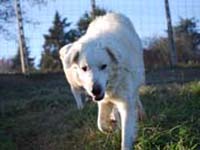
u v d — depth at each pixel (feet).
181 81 14.16
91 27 8.05
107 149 7.72
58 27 31.96
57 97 11.71
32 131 9.33
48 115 10.37
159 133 7.64
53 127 9.41
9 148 8.41
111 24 7.79
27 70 19.48
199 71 17.40
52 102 11.32
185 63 21.22
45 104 11.30
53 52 31.48
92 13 19.89
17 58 28.37
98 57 6.66
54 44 31.60
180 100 9.76
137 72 7.62
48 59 31.09
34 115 10.51
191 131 7.69
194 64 20.21
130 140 7.23
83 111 9.70
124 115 7.30
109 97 7.31
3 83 16.17
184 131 7.54
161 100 9.91
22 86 15.28
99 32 7.47
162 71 17.87
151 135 7.68
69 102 11.32
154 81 14.61
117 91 7.16
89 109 9.64
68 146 8.36
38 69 22.26
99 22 8.05
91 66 6.66
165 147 7.25
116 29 7.59
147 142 7.39
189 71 17.54
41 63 31.07
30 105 11.35
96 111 9.52
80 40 7.20
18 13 19.69
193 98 9.70
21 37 19.85
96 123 8.76
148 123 8.15
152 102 9.82
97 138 8.18
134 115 7.34
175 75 16.51
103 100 7.58
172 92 10.75
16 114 10.91
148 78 15.75
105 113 7.98
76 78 7.21
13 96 13.25
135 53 7.72
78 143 8.36
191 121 8.13
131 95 7.28
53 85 15.11
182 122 8.06
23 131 9.34
